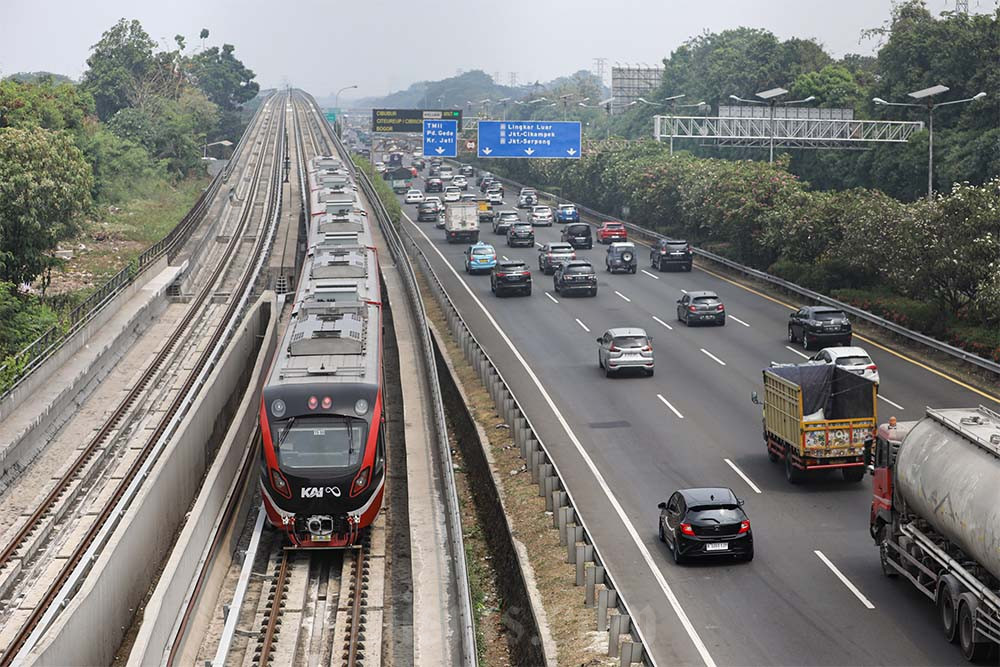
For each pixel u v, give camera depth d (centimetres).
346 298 3775
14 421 3494
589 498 3077
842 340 4891
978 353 4491
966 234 4781
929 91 6938
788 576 2478
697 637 2177
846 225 6016
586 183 11431
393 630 2344
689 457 3425
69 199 5362
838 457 3047
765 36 12875
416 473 3244
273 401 2744
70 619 1861
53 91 9619
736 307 6109
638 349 4484
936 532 2206
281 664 2133
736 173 7644
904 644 2102
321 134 17725
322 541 2681
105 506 2939
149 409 3997
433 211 11062
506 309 6200
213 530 2627
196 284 6706
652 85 17438
